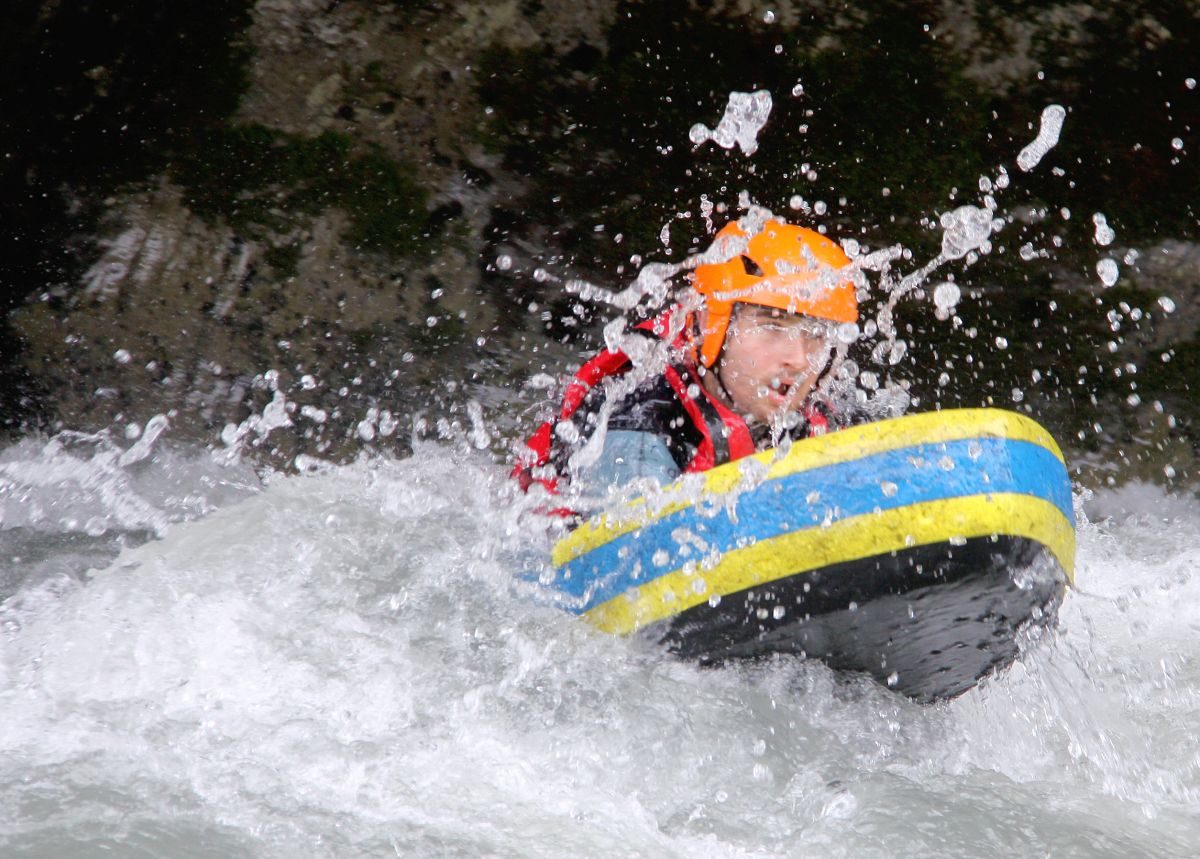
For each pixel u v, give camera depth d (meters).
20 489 13.40
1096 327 15.83
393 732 7.00
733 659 7.87
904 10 16.53
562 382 16.03
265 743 6.79
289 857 5.80
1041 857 6.28
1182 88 16.38
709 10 16.73
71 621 8.22
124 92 16.44
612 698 7.46
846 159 16.53
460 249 16.41
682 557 7.74
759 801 6.72
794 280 9.24
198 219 16.16
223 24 16.59
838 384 10.25
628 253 16.55
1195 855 6.49
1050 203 16.20
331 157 16.45
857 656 7.75
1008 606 7.46
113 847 5.71
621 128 16.70
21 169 16.17
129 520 12.77
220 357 15.85
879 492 7.27
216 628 8.03
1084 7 16.38
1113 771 7.47
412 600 8.61
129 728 6.86
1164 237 15.99
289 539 9.67
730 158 16.64
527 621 8.34
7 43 16.41
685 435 8.90
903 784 6.97
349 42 16.66
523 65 16.75
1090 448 15.45
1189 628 10.05
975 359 15.88
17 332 15.62
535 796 6.52
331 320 16.09
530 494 9.59
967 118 16.45
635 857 6.07
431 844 5.99
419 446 15.59
